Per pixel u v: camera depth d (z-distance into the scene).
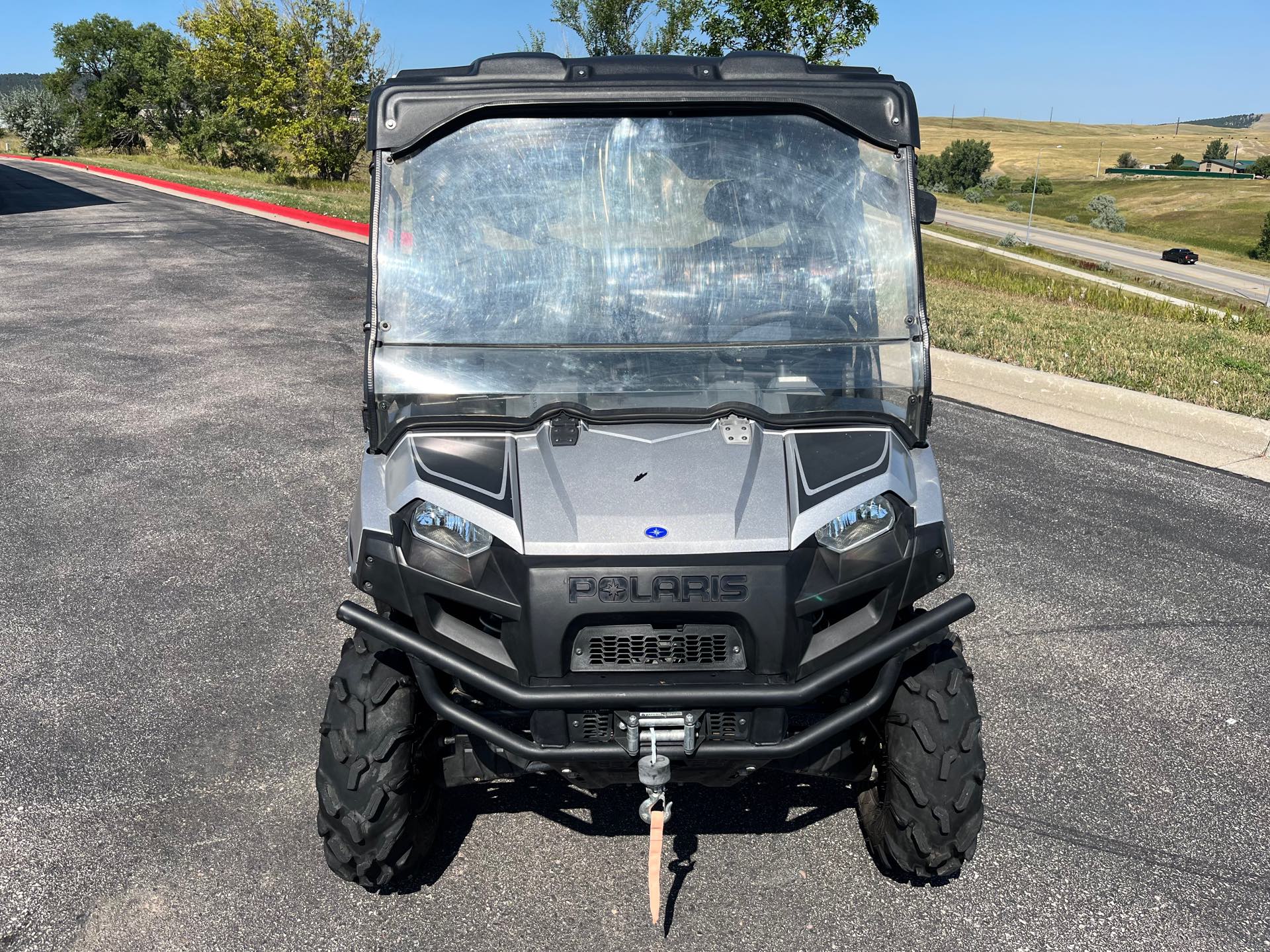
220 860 3.23
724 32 19.08
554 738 2.60
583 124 2.98
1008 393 8.75
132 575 5.20
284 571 5.25
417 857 2.96
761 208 2.99
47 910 3.01
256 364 9.63
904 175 2.98
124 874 3.16
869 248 3.00
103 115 79.44
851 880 3.14
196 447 7.18
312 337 10.92
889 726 2.88
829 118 2.97
